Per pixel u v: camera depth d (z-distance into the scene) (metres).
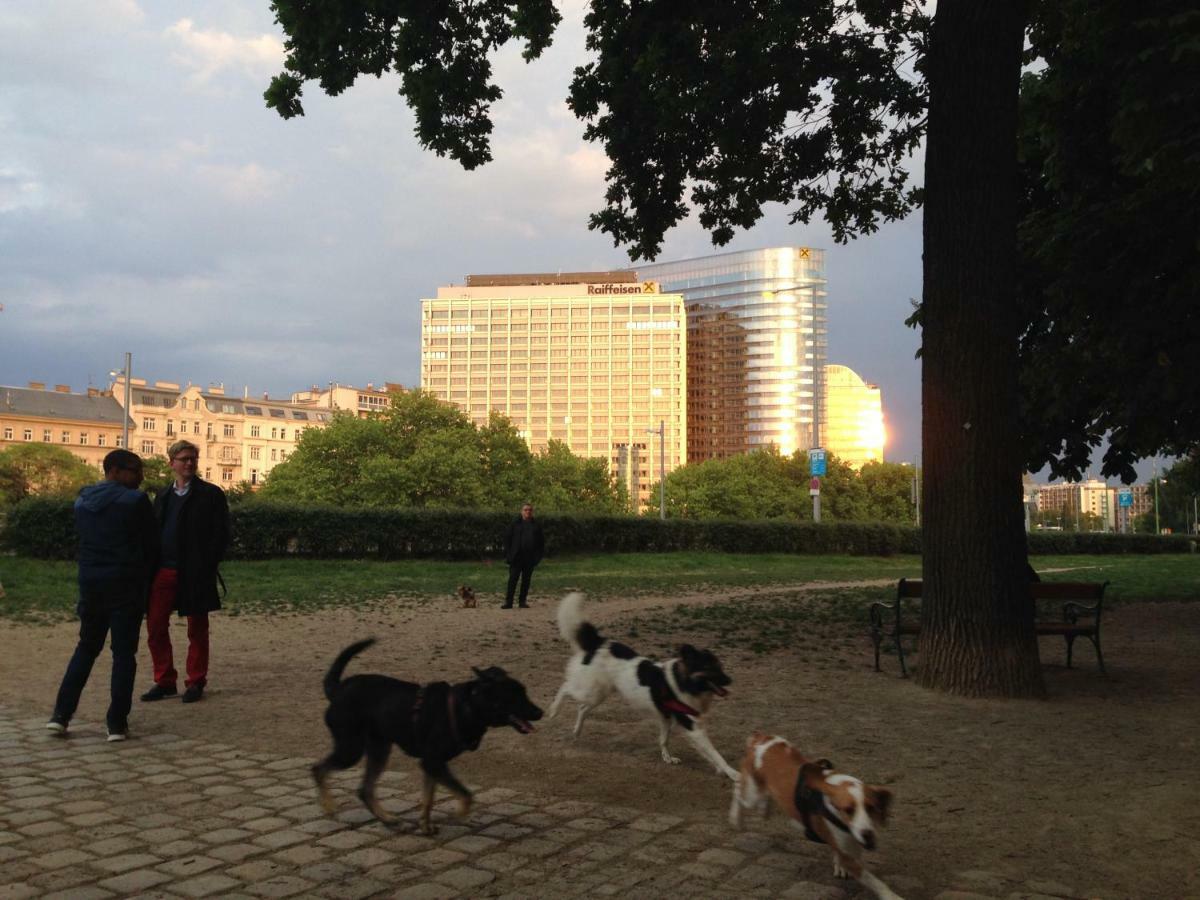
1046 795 5.25
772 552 40.94
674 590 21.77
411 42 11.70
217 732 6.71
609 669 6.33
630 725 7.14
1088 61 11.27
